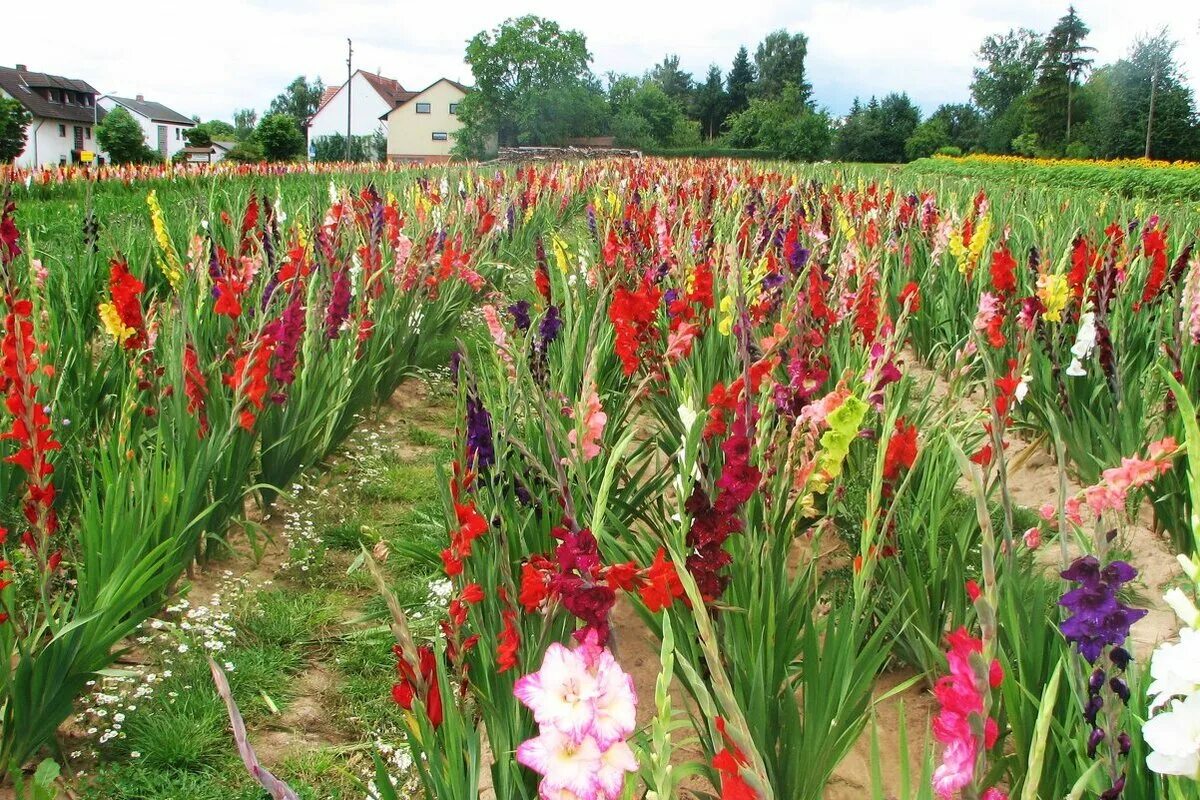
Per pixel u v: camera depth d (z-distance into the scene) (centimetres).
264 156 6656
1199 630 140
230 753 336
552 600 270
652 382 489
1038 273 641
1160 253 608
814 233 758
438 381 779
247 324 571
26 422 338
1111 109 6956
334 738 353
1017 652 277
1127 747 201
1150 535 501
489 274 1079
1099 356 501
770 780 265
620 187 1880
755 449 325
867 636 380
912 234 992
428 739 248
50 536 386
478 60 8056
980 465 368
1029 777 140
